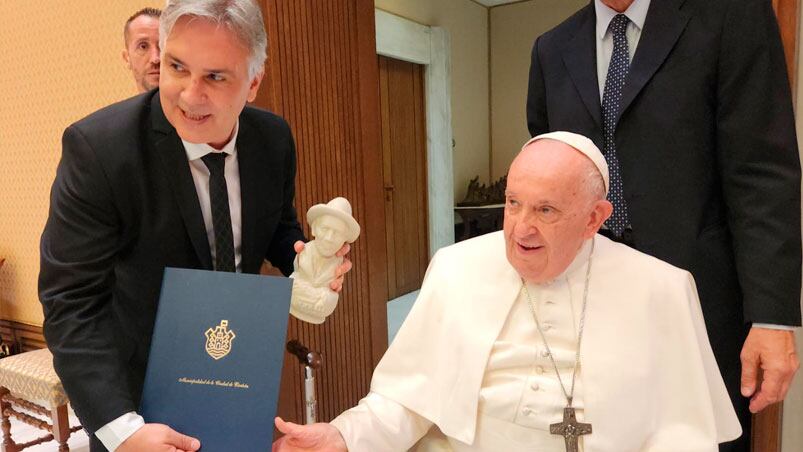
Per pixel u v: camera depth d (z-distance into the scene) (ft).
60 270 3.70
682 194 4.68
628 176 4.82
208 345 3.45
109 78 9.02
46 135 10.14
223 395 3.40
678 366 3.83
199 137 3.56
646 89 4.71
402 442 4.16
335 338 8.91
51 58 9.64
